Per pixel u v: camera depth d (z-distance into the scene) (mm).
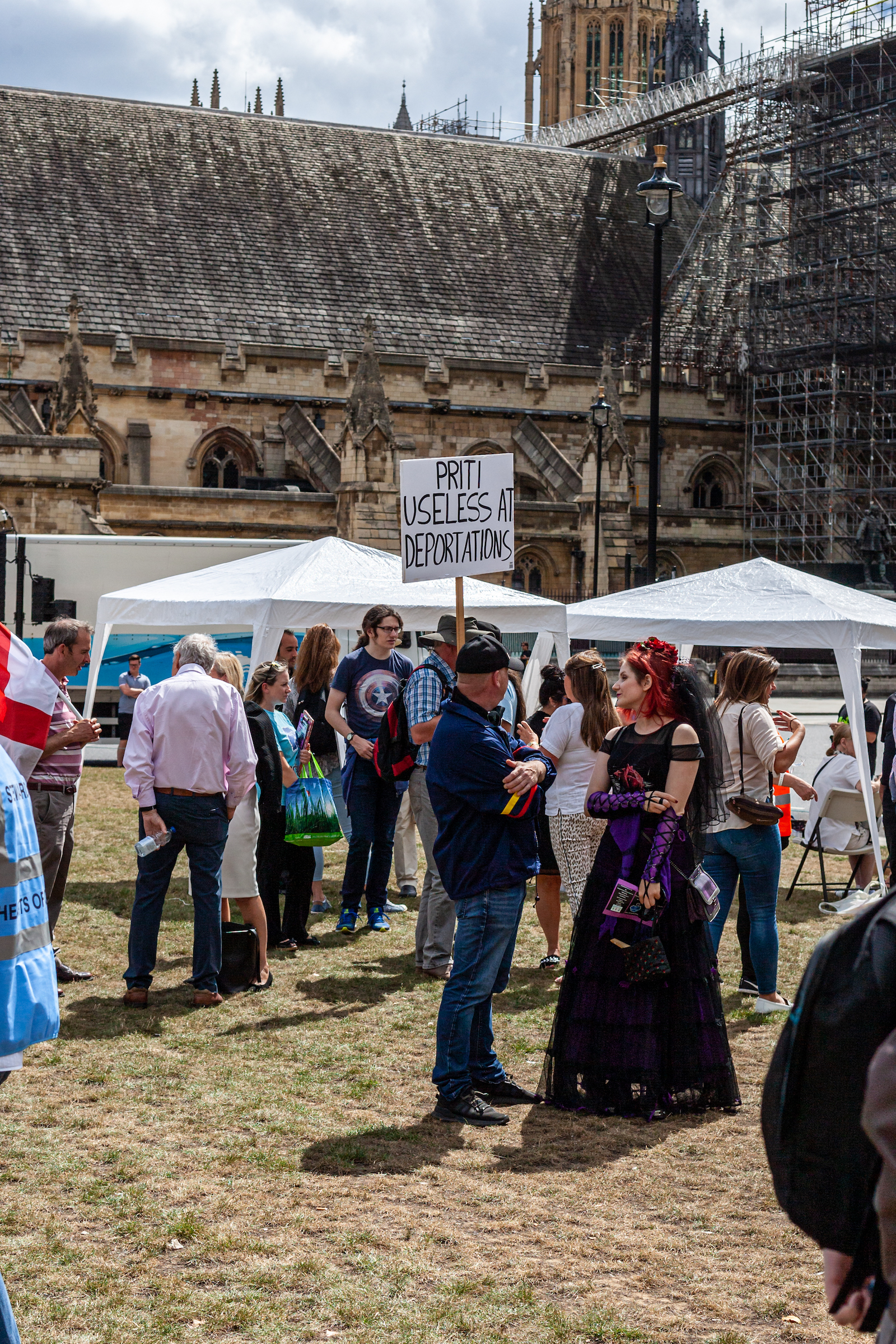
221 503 41719
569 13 104812
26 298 44281
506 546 10070
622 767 7633
